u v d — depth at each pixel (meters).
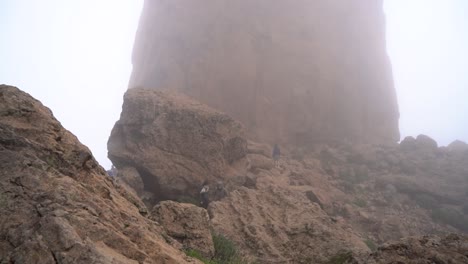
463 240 8.10
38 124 6.73
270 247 11.49
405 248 8.06
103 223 5.26
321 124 32.88
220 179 19.05
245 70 32.72
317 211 14.81
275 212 14.32
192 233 9.55
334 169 26.56
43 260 4.29
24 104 6.86
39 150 6.14
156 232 7.07
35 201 5.00
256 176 21.61
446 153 28.09
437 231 18.84
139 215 7.21
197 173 18.67
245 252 11.23
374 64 37.56
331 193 22.52
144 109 19.53
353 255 9.11
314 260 11.20
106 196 6.72
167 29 35.34
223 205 14.48
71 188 5.50
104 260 4.34
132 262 4.85
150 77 34.69
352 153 29.17
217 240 10.46
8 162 5.38
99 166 7.46
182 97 22.77
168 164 18.41
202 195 17.41
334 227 13.44
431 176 24.80
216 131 19.95
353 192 23.52
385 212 20.94
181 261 5.68
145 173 18.41
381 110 36.47
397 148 29.88
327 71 34.44
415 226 19.06
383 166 26.67
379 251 8.29
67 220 4.77
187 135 19.34
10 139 5.92
